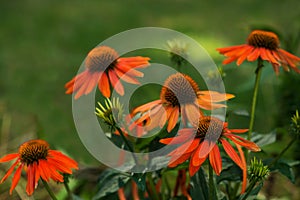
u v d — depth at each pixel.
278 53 1.10
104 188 1.06
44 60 2.26
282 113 1.34
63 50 2.38
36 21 2.79
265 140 1.09
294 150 1.21
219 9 2.94
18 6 3.09
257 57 1.08
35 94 1.95
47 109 1.82
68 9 3.01
